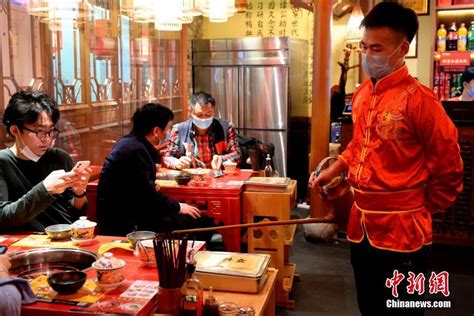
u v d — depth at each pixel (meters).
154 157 3.26
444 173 1.77
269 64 6.05
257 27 6.78
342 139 4.88
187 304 1.65
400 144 1.79
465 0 5.46
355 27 5.04
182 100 5.69
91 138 3.70
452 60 5.44
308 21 6.63
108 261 1.73
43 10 2.85
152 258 1.89
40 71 3.04
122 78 4.16
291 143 6.28
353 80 6.16
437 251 4.39
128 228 3.13
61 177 2.16
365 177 1.86
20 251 2.01
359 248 1.95
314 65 4.77
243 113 6.23
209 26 6.91
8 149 2.38
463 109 4.36
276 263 3.23
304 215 5.74
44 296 1.62
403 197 1.81
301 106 6.62
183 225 3.25
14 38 2.79
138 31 4.51
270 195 3.20
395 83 1.81
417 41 5.80
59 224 2.35
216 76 6.30
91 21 3.60
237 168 4.14
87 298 1.61
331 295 3.48
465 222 4.49
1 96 2.68
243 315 1.67
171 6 3.73
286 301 3.26
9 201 2.28
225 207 3.22
